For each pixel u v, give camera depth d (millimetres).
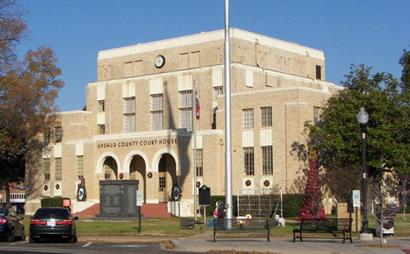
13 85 64250
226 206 37406
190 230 40500
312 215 52719
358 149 50594
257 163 60781
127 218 55406
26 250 26953
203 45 71312
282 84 71500
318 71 80375
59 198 71250
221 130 62094
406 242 28953
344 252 24250
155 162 65188
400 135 51969
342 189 55906
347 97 52656
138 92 73562
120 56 78000
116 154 68312
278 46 74562
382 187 64188
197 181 62156
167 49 74125
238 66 66812
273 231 37281
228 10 37969
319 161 58125
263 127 60875
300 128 58781
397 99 52125
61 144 74625
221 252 25062
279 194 56594
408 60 76438
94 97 77000
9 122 68812
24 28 58875
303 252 24438
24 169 82250
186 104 69812
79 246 29828
